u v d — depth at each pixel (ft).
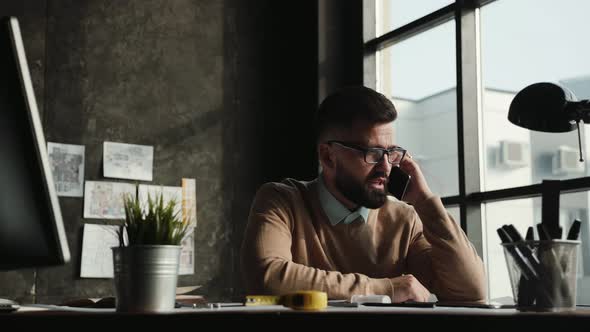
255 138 14.17
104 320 2.93
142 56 13.24
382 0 14.12
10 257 3.23
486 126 11.53
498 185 11.28
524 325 3.10
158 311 3.28
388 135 6.67
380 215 7.18
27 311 3.42
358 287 5.48
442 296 6.13
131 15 13.23
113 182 12.66
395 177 6.22
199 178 13.50
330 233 6.92
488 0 11.53
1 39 3.14
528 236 3.86
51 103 12.33
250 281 6.08
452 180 11.89
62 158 12.26
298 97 14.62
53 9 12.52
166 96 13.38
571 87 10.29
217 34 14.07
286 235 6.63
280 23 14.82
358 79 14.20
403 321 3.01
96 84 12.75
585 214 9.68
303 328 2.97
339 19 14.42
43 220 3.19
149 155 13.04
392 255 7.00
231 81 14.10
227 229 13.64
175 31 13.64
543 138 10.76
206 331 2.95
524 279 3.76
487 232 11.23
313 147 14.08
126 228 3.39
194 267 13.20
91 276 12.21
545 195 3.83
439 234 6.10
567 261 3.74
